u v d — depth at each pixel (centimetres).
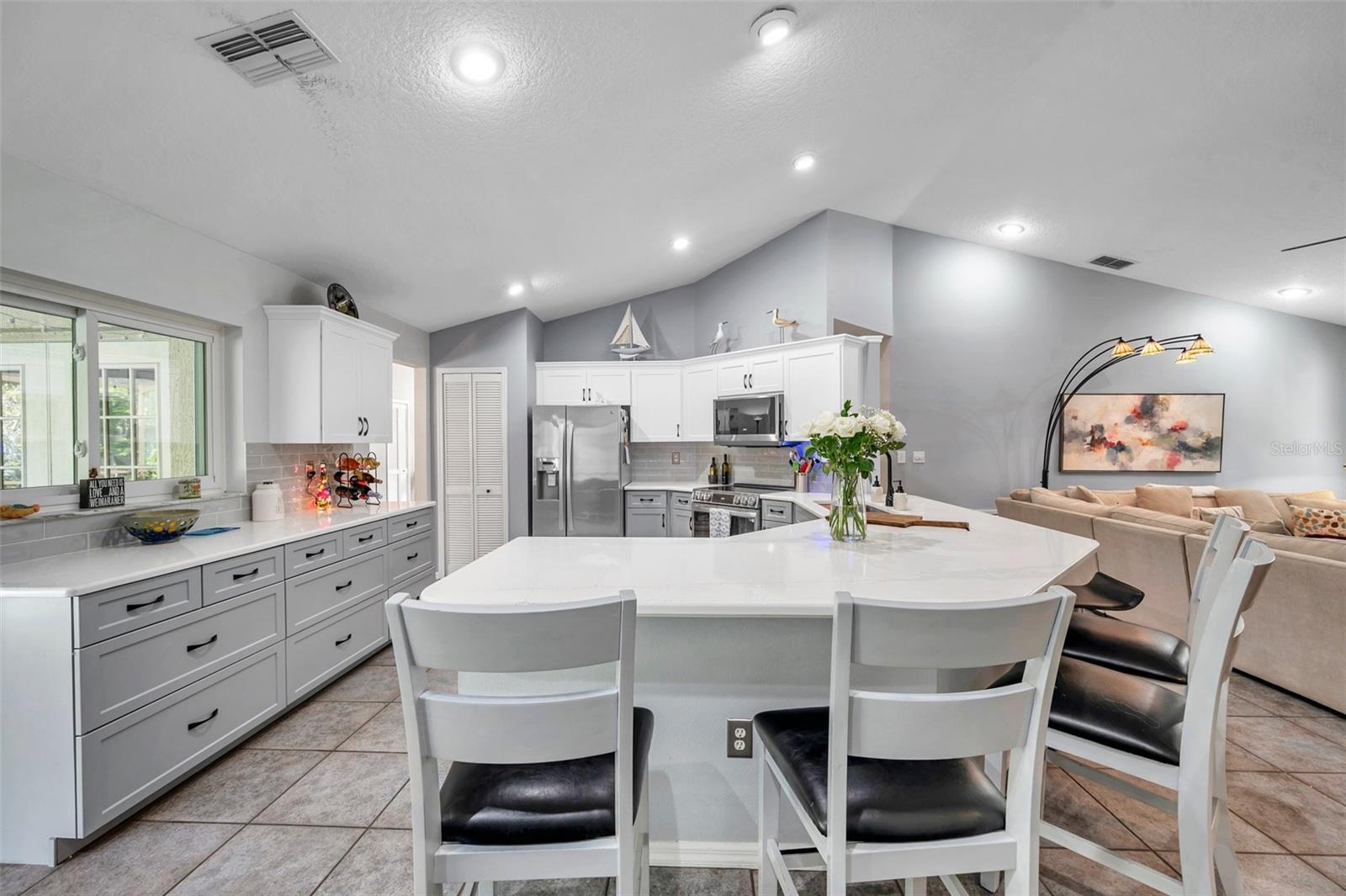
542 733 88
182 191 227
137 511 232
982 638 87
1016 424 513
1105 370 519
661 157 298
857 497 214
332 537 272
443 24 177
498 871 93
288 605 242
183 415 269
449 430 511
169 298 246
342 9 163
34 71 158
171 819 176
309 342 303
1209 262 461
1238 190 357
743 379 473
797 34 229
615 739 91
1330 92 271
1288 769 202
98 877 153
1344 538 402
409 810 181
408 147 236
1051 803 182
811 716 127
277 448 313
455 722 87
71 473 220
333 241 298
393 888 149
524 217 329
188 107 186
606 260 436
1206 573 148
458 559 511
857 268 461
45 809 158
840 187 403
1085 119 316
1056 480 522
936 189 415
